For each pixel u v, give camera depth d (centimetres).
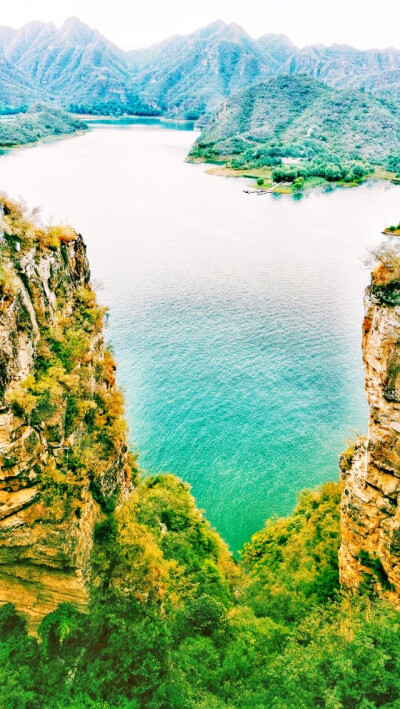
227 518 5497
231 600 3553
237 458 6306
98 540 2814
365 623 2464
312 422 6938
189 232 15188
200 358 8325
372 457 2777
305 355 8475
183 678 2492
